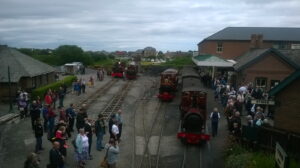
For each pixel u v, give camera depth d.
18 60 36.44
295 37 54.78
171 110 30.58
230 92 30.03
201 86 26.81
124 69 52.34
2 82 33.25
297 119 19.58
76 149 16.50
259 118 19.66
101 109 30.50
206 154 19.67
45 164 17.41
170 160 18.72
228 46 56.06
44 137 21.77
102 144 20.67
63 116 20.64
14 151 19.48
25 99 27.30
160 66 58.97
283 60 35.22
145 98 35.72
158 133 23.67
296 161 15.42
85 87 41.62
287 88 19.91
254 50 43.34
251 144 18.77
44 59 77.88
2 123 25.52
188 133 20.84
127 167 17.50
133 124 25.81
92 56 89.19
